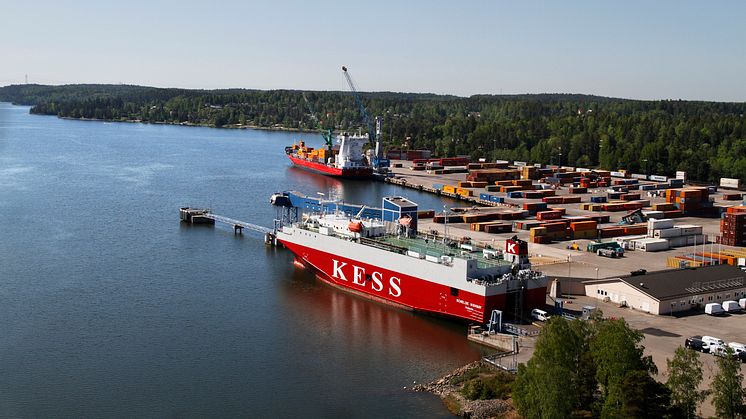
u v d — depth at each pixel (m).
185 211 192.12
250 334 105.12
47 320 109.31
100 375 90.12
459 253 118.50
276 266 144.50
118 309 115.19
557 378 67.00
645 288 112.75
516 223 196.00
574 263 148.12
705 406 74.25
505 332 103.00
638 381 66.44
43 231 172.62
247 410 81.62
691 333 100.44
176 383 88.19
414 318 113.50
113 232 174.00
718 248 166.62
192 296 123.06
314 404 83.06
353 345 101.19
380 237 129.88
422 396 84.62
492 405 78.88
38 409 81.12
